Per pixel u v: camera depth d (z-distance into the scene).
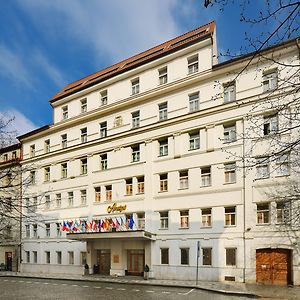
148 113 34.81
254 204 27.17
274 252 26.22
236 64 29.11
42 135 45.44
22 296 21.64
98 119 39.25
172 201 31.64
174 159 32.06
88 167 39.00
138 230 31.22
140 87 35.81
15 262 45.19
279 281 25.70
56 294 22.44
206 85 31.16
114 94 38.03
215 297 20.45
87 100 40.84
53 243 41.03
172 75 33.53
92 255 36.25
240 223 27.72
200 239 29.52
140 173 34.16
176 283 27.12
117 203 35.41
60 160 42.19
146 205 33.09
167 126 32.94
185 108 32.28
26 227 45.00
